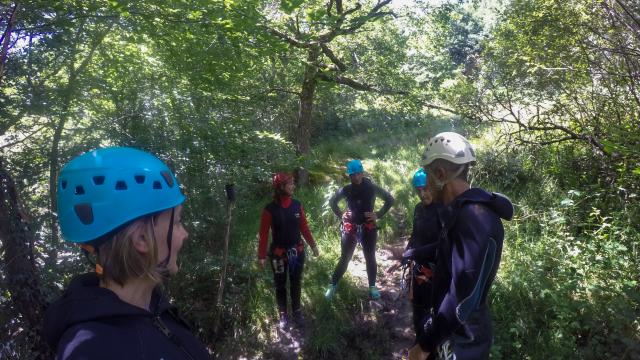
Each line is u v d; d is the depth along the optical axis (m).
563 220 4.58
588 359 3.21
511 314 3.79
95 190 1.05
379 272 5.48
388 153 10.49
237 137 5.21
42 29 3.24
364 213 4.68
